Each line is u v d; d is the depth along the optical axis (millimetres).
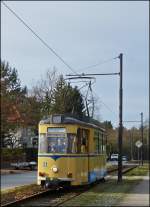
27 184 31688
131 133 110438
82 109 30016
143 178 36719
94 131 27312
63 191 25250
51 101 25656
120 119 32531
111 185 28547
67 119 24203
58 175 23797
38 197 22219
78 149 24281
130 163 89812
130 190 25000
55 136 24156
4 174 50156
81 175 24578
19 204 19094
